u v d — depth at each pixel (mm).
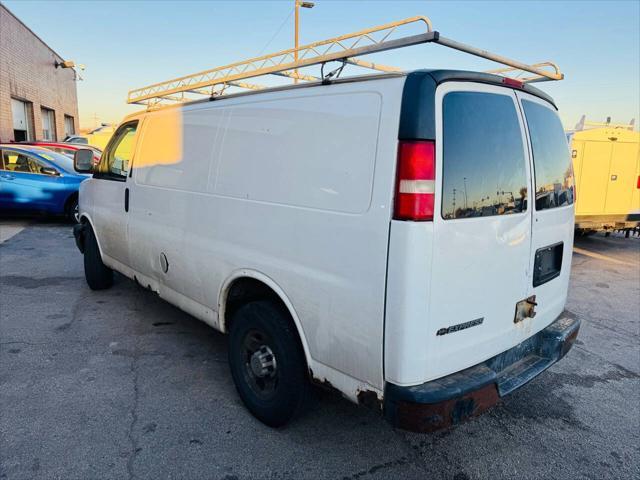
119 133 4848
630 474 2770
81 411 3178
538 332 3014
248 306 3074
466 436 3086
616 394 3678
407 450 2918
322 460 2793
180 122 3785
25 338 4305
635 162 8766
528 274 2777
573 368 4109
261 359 2971
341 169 2424
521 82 2746
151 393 3439
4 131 17109
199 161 3508
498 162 2514
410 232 2121
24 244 8289
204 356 4051
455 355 2373
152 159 4117
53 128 24578
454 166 2262
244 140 3107
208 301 3498
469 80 2402
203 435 2977
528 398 3586
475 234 2365
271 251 2842
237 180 3119
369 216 2262
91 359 3932
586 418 3338
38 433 2924
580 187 8508
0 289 5680
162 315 4953
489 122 2480
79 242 5707
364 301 2303
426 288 2182
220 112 3367
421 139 2137
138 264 4445
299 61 2879
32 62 20344
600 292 6457
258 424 3111
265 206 2867
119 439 2902
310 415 3221
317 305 2561
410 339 2182
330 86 2582
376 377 2309
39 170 10250
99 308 5109
